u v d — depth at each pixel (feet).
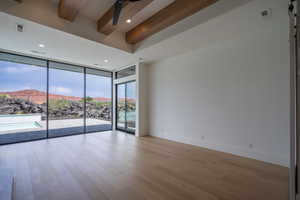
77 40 11.67
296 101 4.41
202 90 13.65
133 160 10.40
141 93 18.53
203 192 6.67
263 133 10.14
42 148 13.00
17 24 9.36
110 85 23.24
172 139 16.26
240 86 11.23
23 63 16.10
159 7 10.35
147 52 14.57
